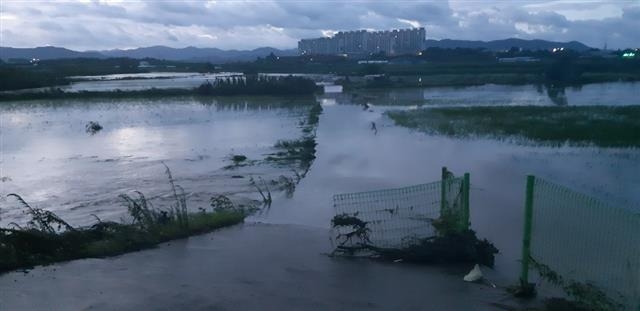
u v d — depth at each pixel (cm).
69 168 2036
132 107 4891
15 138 2948
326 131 2977
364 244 827
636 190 1423
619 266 712
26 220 1277
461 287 675
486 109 3881
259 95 6281
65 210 1365
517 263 796
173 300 619
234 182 1678
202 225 982
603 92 6150
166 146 2578
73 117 4062
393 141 2492
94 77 10531
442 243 784
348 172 1756
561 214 1030
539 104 4556
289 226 1020
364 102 5081
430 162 1903
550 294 654
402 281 696
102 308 593
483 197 1323
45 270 729
